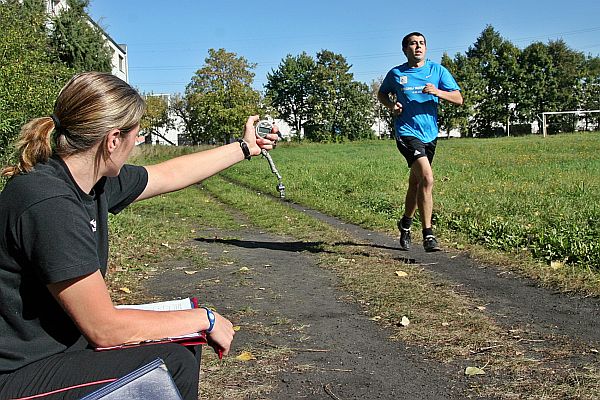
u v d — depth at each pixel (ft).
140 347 7.14
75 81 7.30
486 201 36.14
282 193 12.39
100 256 7.70
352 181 56.03
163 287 19.70
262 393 11.55
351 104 267.80
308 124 273.13
